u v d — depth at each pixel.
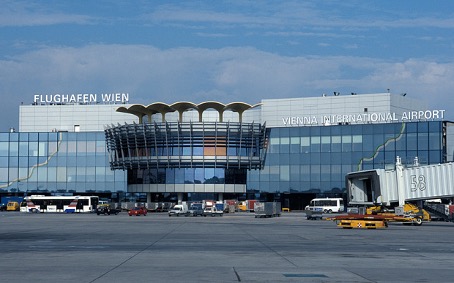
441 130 119.56
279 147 131.75
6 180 140.12
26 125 152.38
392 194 67.88
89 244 39.72
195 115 149.00
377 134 124.44
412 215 70.88
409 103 143.62
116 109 138.50
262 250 35.16
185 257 30.64
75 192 139.12
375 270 25.20
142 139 131.38
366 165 125.06
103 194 142.25
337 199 123.75
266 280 21.94
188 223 76.19
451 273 24.41
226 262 28.23
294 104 143.12
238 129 130.62
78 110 151.00
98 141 139.12
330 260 29.31
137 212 112.12
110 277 22.66
